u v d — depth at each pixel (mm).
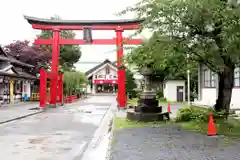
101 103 39594
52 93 30422
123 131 12016
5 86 33750
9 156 8500
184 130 11945
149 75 16516
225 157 7199
